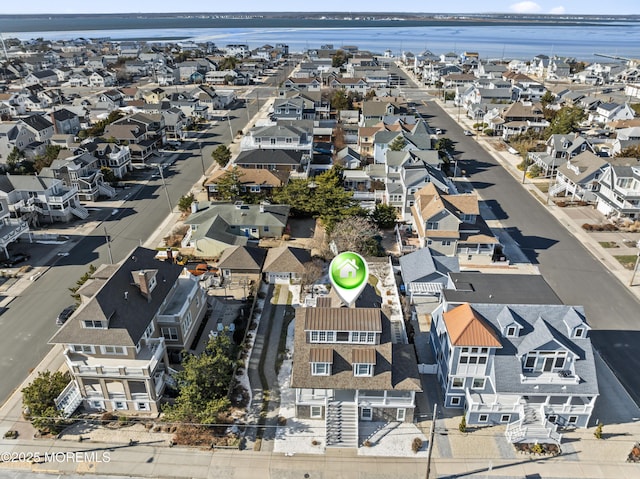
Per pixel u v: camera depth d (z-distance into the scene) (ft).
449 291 159.94
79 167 295.48
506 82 593.83
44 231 262.88
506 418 142.00
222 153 348.59
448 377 143.23
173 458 132.87
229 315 190.70
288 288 208.74
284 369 163.63
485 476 127.75
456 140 438.40
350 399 144.05
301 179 294.66
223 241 231.91
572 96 554.46
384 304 197.98
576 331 140.26
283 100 464.65
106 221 275.80
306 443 137.39
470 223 239.09
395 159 303.68
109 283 146.82
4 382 158.10
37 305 197.98
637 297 205.16
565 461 132.05
